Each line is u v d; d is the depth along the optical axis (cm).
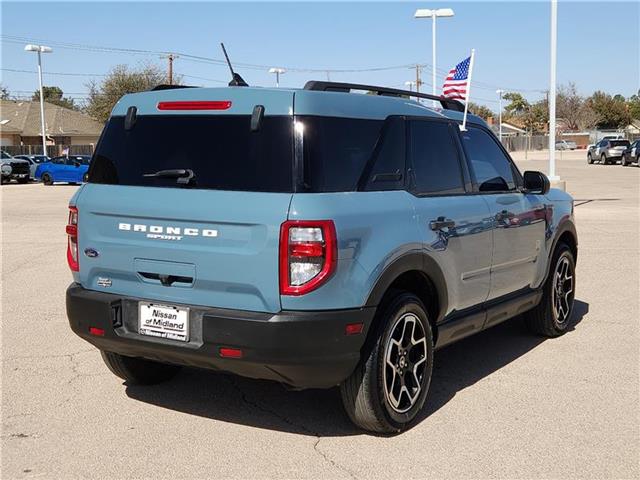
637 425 491
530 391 559
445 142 546
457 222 523
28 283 991
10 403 534
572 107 11212
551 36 2114
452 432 479
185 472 422
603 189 2739
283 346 412
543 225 663
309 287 411
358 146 459
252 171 432
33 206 2322
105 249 475
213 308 436
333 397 549
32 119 6800
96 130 6931
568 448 454
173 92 473
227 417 508
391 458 439
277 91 438
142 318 459
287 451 450
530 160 5934
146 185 466
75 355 655
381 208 454
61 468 427
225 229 427
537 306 695
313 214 412
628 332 734
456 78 702
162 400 542
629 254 1212
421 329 490
